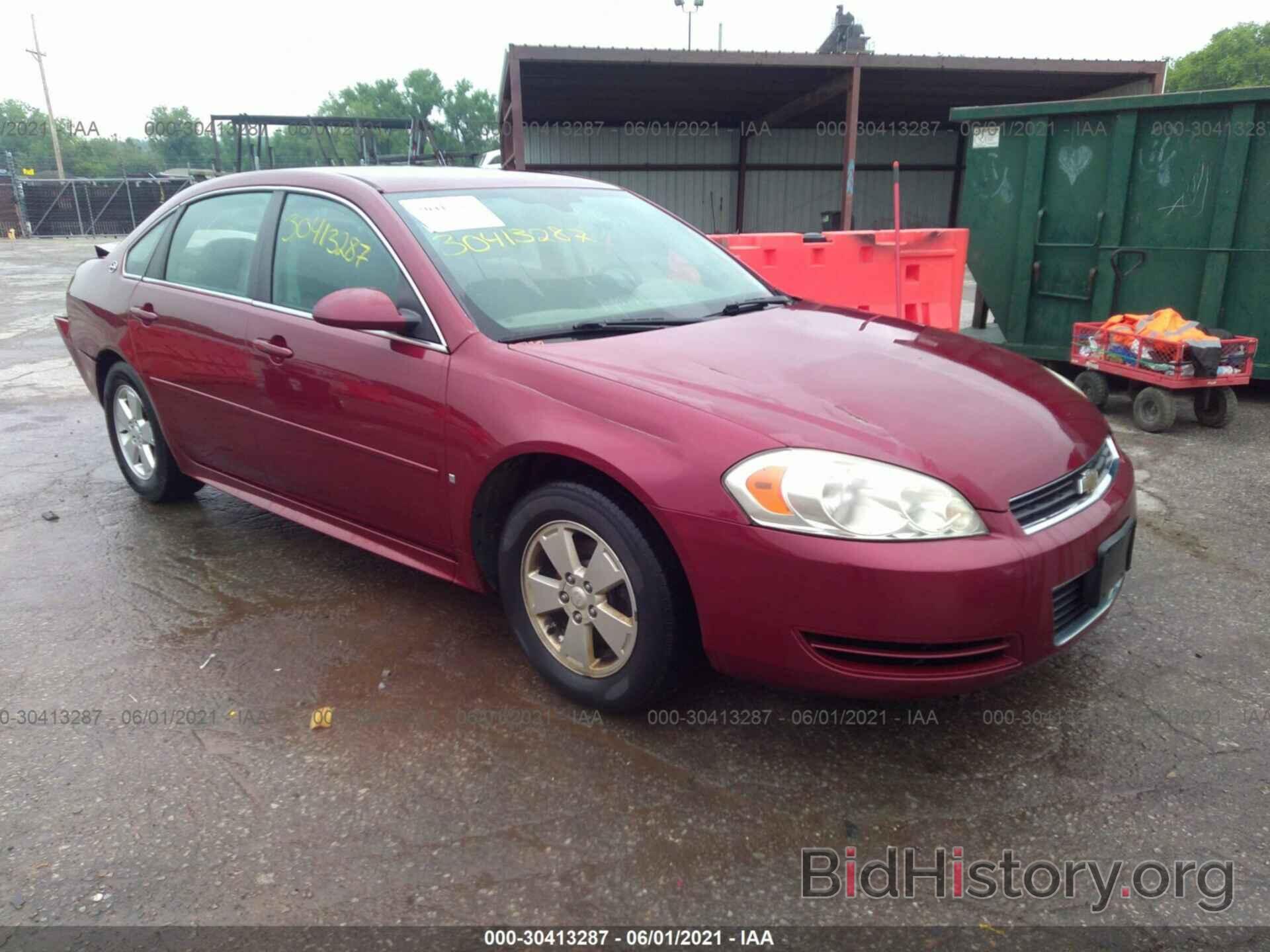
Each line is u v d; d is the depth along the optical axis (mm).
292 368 3398
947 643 2260
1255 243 6395
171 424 4191
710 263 3793
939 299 8141
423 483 3053
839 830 2334
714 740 2688
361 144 28656
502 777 2535
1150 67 13125
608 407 2582
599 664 2789
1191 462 5266
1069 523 2467
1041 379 3035
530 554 2855
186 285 4023
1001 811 2395
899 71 13047
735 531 2336
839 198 19266
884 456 2336
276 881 2184
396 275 3154
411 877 2193
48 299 14547
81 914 2092
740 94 14969
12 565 3977
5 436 6133
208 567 3938
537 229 3469
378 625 3396
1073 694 2898
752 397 2559
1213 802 2408
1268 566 3814
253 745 2697
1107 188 6957
